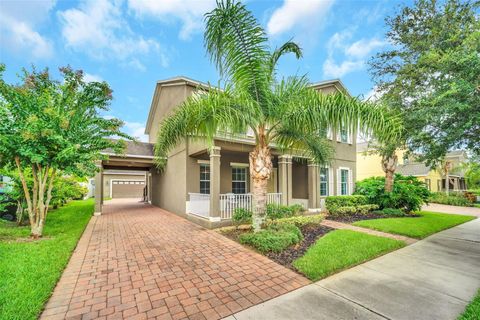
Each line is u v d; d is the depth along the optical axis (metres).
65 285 3.53
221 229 7.28
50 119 5.94
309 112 4.79
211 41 4.75
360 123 4.41
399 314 2.77
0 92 5.61
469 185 24.05
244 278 3.77
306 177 11.23
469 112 4.38
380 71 7.73
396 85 6.73
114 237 6.42
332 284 3.57
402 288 3.43
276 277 3.81
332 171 12.24
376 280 3.70
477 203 17.98
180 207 10.27
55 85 6.33
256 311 2.86
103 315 2.78
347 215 9.40
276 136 6.65
